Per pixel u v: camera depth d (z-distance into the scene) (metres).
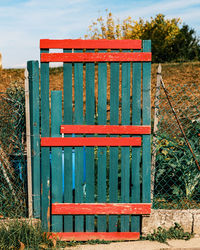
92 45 3.75
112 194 3.94
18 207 4.23
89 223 3.96
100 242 3.91
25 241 3.68
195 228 4.05
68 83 3.81
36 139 3.94
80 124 3.85
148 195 3.94
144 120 3.86
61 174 3.92
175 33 23.33
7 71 13.76
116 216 3.96
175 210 4.11
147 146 3.88
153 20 23.95
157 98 4.24
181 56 23.03
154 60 23.36
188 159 4.68
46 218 3.98
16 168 4.70
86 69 3.79
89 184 3.91
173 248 3.71
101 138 3.84
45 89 3.82
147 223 4.06
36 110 3.90
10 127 4.66
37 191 4.00
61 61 3.77
